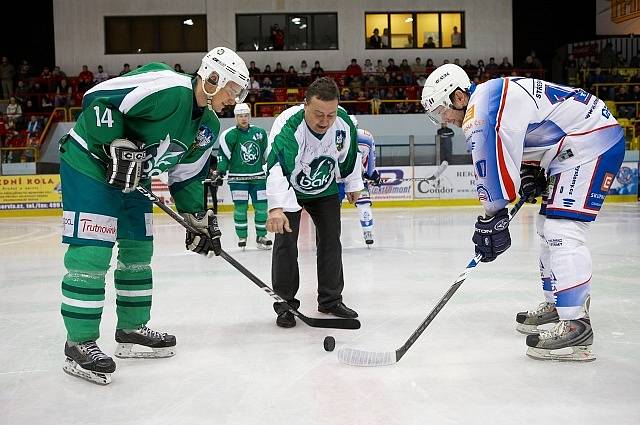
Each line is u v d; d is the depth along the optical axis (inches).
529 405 93.5
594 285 184.1
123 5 811.4
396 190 568.1
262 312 159.5
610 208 496.7
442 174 570.6
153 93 103.5
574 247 115.3
